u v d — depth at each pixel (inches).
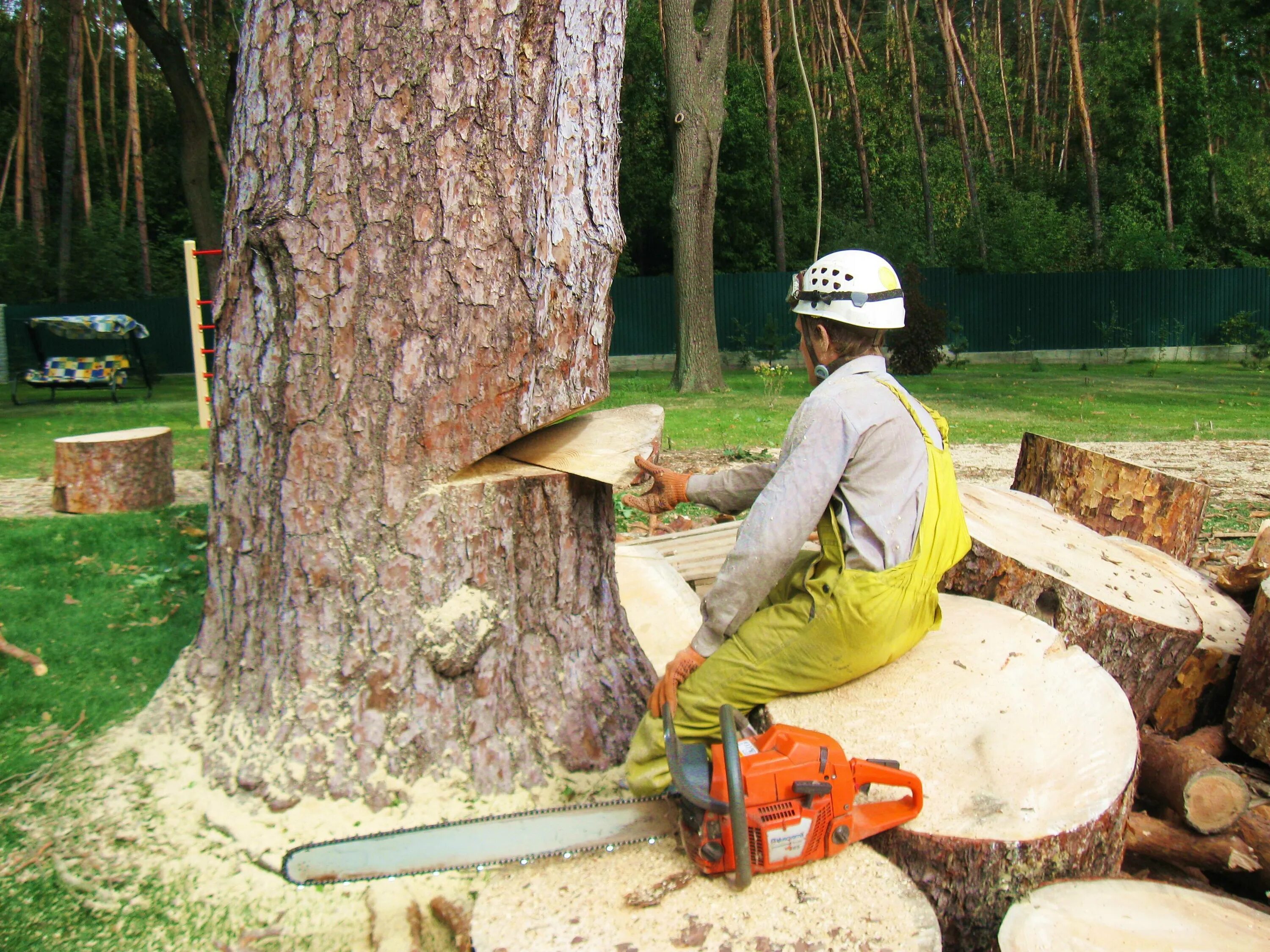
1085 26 2021.4
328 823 98.8
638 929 79.1
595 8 105.4
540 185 101.6
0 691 131.8
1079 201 1631.4
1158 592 139.7
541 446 112.6
